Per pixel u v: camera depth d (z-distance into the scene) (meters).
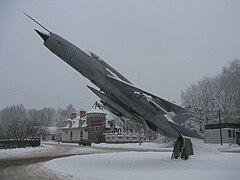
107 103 17.86
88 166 14.01
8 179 10.77
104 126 65.06
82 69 15.36
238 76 53.34
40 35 14.65
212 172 11.58
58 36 14.77
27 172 12.70
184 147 16.28
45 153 27.58
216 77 57.78
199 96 56.53
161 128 17.47
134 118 18.06
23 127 49.47
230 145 41.31
